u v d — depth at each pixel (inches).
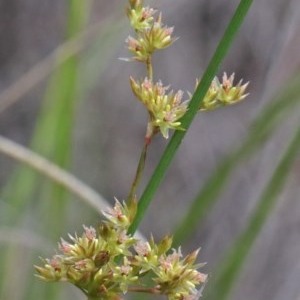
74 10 13.9
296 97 12.5
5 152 13.3
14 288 15.3
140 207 7.1
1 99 14.9
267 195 12.8
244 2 7.0
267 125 12.7
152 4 17.8
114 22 15.1
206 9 27.2
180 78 27.1
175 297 6.8
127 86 26.7
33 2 29.2
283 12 23.5
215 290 13.1
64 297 15.7
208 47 27.3
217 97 7.2
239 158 12.8
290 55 15.1
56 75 14.6
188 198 26.2
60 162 14.2
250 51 25.6
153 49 7.2
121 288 6.8
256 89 25.6
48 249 14.7
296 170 15.0
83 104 22.2
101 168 25.9
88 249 6.8
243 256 13.0
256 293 18.3
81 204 19.4
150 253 6.8
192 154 26.8
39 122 14.6
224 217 19.8
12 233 14.8
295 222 17.8
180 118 7.1
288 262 18.4
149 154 27.6
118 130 26.9
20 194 15.4
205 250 20.7
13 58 29.1
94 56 15.8
